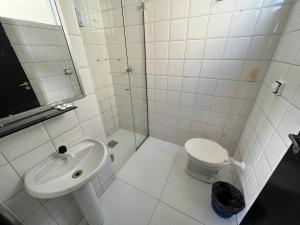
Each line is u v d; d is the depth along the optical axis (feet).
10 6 2.28
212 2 3.85
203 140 5.21
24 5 2.40
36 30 2.60
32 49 2.61
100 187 4.60
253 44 3.87
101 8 5.55
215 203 3.95
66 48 3.03
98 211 3.72
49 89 2.92
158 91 5.99
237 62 4.25
